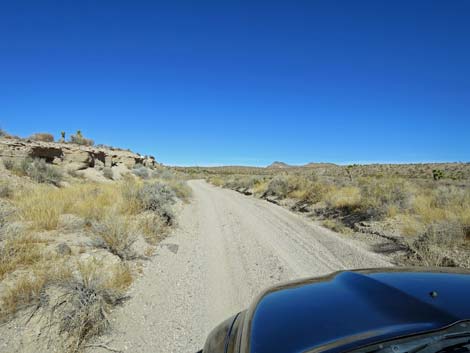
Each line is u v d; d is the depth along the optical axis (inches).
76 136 1497.3
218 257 321.1
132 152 1905.8
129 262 272.1
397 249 331.0
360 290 101.3
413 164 3302.2
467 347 66.3
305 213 626.8
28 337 156.7
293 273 269.7
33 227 314.0
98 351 157.9
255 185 1279.5
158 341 167.8
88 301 176.4
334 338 74.9
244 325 98.3
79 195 520.7
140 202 488.4
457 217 374.0
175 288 237.0
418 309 81.6
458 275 111.7
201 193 1090.7
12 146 842.8
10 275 202.1
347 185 795.4
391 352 66.9
